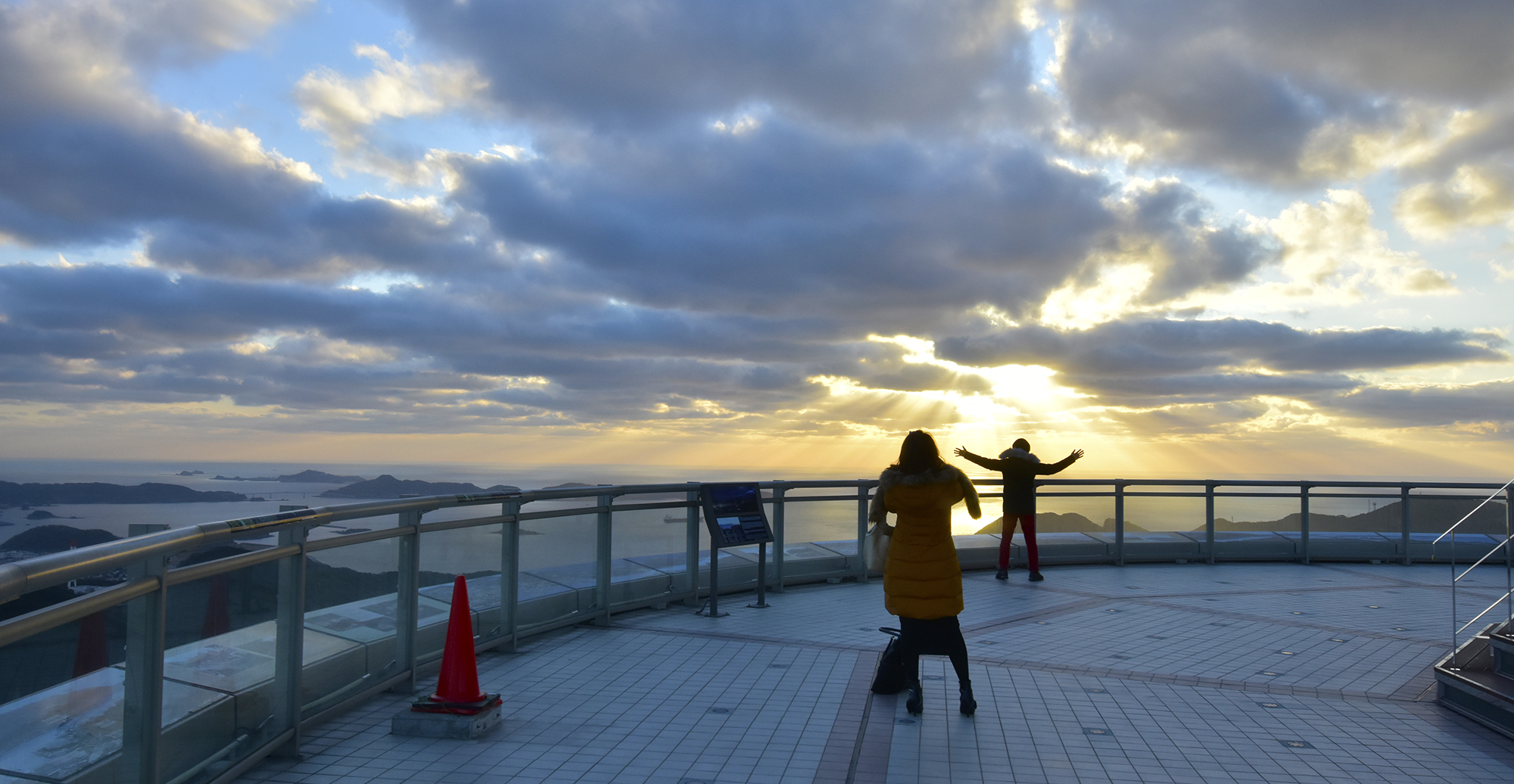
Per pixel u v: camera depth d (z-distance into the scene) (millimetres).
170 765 3561
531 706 5402
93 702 2988
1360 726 5262
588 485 7738
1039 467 11148
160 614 3350
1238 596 10211
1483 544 13141
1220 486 13414
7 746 2600
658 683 5949
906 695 5762
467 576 6395
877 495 5422
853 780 4254
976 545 12266
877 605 9180
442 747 4613
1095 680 6211
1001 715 5355
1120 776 4383
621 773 4281
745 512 8797
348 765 4332
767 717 5234
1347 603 9703
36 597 2650
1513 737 4973
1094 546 12891
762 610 8828
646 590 8750
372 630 5352
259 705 4230
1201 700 5750
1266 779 4375
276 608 4359
